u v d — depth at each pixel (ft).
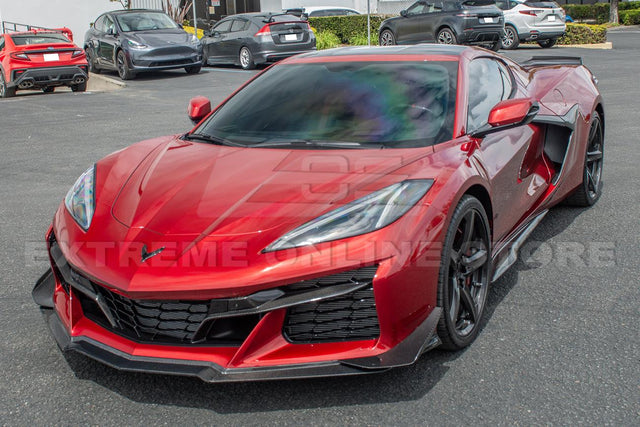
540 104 13.93
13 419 8.07
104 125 30.48
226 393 8.54
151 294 7.99
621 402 8.09
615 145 22.81
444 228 8.67
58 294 9.84
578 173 14.98
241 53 54.29
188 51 50.39
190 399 8.43
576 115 14.64
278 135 10.93
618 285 11.65
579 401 8.14
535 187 13.26
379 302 8.08
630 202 16.47
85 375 9.06
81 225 9.37
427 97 11.09
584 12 114.01
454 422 7.79
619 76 41.37
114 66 51.13
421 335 8.41
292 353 8.19
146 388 8.71
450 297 9.26
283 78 12.59
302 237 8.09
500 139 11.59
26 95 46.16
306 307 8.23
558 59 17.76
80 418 8.07
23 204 17.83
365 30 74.90
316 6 86.58
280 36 52.85
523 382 8.61
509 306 10.94
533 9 60.18
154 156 10.94
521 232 12.55
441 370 8.97
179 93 40.91
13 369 9.23
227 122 11.81
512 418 7.83
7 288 12.13
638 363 9.00
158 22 52.75
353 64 12.37
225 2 86.33
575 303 10.97
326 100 11.47
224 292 7.85
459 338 9.31
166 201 9.15
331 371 7.97
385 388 8.55
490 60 13.38
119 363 8.31
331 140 10.50
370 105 11.11
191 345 8.29
